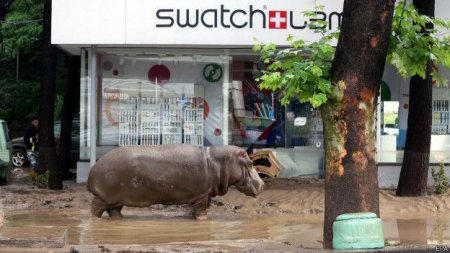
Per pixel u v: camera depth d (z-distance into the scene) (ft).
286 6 59.72
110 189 43.88
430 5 54.34
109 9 59.82
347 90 32.60
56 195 57.06
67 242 35.12
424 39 34.73
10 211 48.47
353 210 32.68
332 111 32.99
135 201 44.14
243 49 63.93
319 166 66.08
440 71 61.93
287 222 44.78
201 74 65.16
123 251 31.65
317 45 34.47
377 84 32.94
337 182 32.91
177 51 64.44
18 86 109.60
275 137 65.98
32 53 107.65
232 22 59.82
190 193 44.06
